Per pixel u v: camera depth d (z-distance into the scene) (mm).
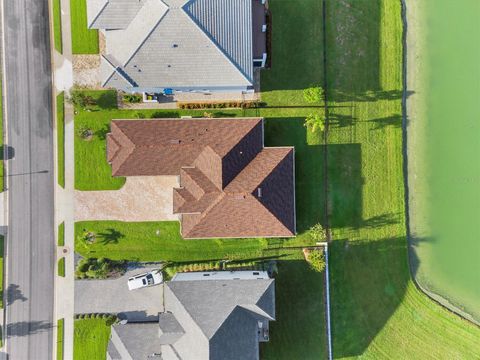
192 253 47156
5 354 47312
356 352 47344
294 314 47031
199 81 40688
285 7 46406
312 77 46625
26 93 46625
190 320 40438
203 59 39688
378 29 46750
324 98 46656
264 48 43125
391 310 47375
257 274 44844
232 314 40875
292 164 43625
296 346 46969
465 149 47094
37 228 47031
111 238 47000
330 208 46969
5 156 46844
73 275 47156
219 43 39188
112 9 39781
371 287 47250
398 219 47188
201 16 38344
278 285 47062
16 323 47219
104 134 46781
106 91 46625
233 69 39906
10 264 47156
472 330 47594
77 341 47219
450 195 47219
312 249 46625
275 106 46625
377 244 47219
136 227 47031
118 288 47094
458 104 47094
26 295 47156
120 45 40344
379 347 47312
